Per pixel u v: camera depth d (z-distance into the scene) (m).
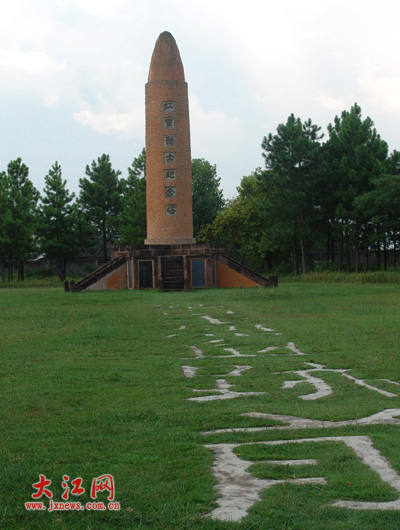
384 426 7.58
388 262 65.38
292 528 5.02
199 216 77.25
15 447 7.02
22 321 20.84
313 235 53.50
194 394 9.66
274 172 53.16
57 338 16.38
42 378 11.00
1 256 58.91
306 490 5.70
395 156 52.38
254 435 7.34
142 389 10.07
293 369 11.65
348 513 5.23
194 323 19.50
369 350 13.54
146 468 6.30
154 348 14.55
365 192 48.81
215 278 39.09
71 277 66.25
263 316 21.22
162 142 39.75
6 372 11.59
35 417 8.34
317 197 52.06
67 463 6.49
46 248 64.31
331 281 43.72
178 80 39.97
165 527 5.09
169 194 39.69
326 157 51.84
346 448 6.76
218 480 5.98
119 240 68.00
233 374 11.34
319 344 14.55
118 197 68.25
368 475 5.98
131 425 7.87
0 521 5.26
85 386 10.30
